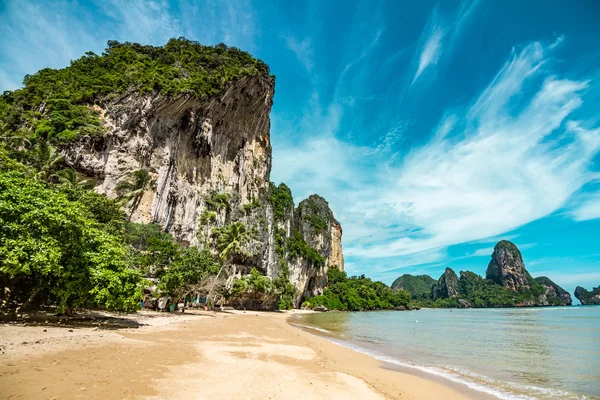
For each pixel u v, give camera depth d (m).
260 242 63.69
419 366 14.33
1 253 11.34
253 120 69.81
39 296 16.17
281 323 34.34
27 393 5.57
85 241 14.48
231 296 53.22
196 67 56.47
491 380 11.88
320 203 138.12
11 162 23.08
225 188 59.38
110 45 56.25
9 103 41.22
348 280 127.00
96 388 6.28
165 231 42.94
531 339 26.45
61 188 26.77
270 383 8.46
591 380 12.00
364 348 19.47
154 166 43.66
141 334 14.41
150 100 43.72
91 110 40.53
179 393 6.65
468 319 60.25
